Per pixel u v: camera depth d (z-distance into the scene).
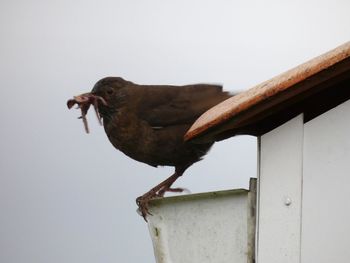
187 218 3.89
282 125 3.64
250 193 3.79
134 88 5.09
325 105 3.64
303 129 3.62
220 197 3.85
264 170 3.66
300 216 3.58
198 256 3.86
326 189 3.58
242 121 3.53
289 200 3.60
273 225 3.62
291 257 3.59
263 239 3.64
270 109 3.57
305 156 3.61
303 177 3.61
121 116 5.06
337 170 3.58
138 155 5.12
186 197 3.91
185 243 3.88
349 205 3.57
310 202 3.59
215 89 5.03
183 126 4.97
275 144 3.65
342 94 3.64
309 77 3.30
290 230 3.60
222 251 3.82
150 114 5.00
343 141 3.58
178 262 3.88
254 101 3.36
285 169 3.62
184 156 5.02
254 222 3.77
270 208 3.64
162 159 5.08
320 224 3.58
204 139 3.71
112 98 5.07
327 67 3.27
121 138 5.09
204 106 4.96
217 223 3.85
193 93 5.03
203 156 5.05
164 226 3.93
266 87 3.39
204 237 3.86
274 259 3.61
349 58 3.27
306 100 3.62
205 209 3.87
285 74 3.41
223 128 3.54
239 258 3.79
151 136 5.00
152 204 3.95
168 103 5.00
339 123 3.59
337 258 3.57
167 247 3.91
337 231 3.58
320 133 3.61
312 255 3.58
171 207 3.92
